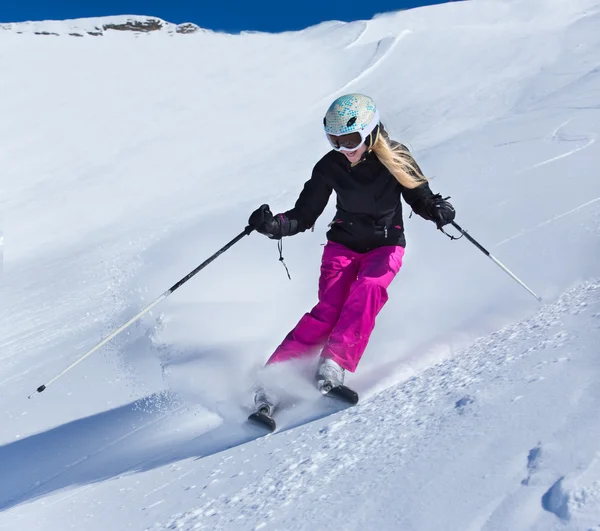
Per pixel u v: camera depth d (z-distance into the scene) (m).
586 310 2.44
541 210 6.02
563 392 1.74
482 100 19.59
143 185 18.61
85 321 6.92
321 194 3.43
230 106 25.31
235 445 2.70
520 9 32.38
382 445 1.92
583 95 15.34
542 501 1.29
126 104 26.44
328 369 2.93
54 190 19.09
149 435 3.33
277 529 1.64
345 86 25.67
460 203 7.56
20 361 6.09
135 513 2.21
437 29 28.88
